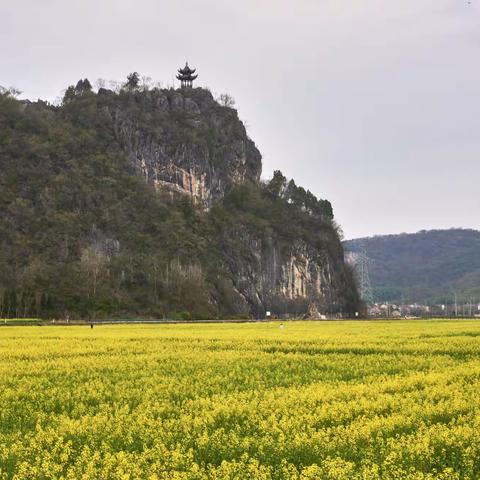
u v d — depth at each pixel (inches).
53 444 674.8
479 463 590.6
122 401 887.7
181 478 546.6
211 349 1670.8
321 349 1652.3
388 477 540.4
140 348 1675.7
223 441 658.2
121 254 6274.6
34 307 4982.8
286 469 559.8
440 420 742.5
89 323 3794.3
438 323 3449.8
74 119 7790.4
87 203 6766.7
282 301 7677.2
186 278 6082.7
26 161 6860.2
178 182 7869.1
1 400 910.4
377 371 1192.8
